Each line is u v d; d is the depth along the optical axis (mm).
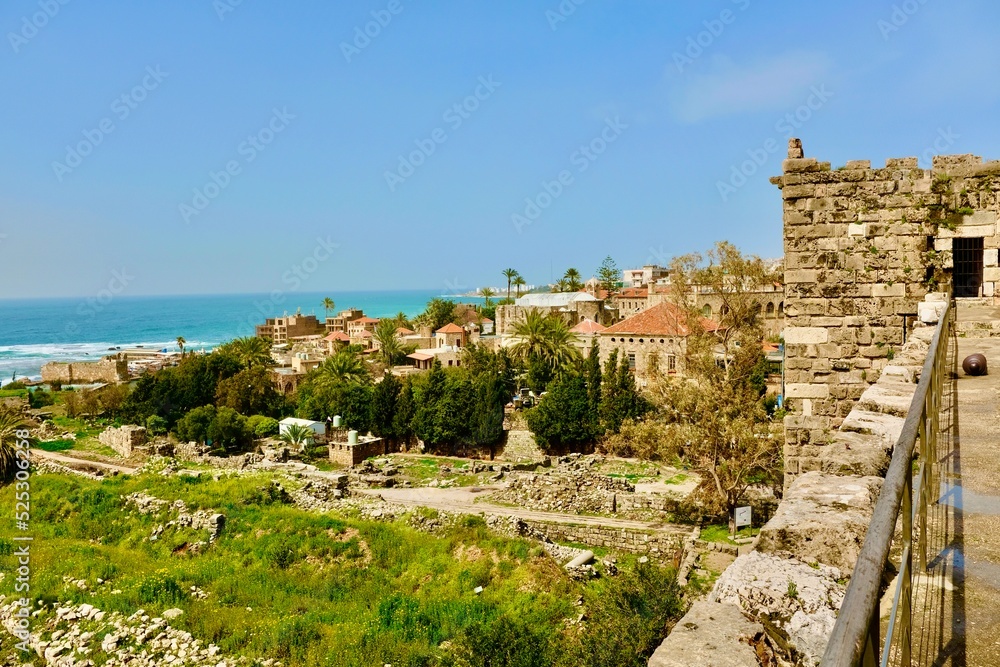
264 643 20781
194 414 63562
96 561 27953
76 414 76500
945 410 10188
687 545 32375
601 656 17312
